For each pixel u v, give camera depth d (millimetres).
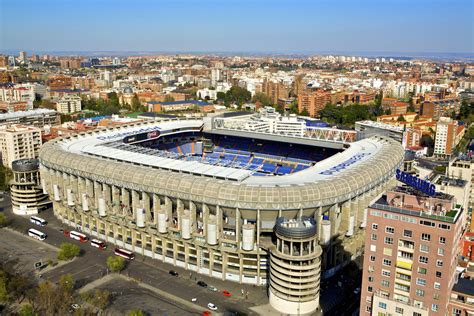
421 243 141500
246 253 195625
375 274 152000
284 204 192250
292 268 173750
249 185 198250
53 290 181250
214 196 196000
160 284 196875
